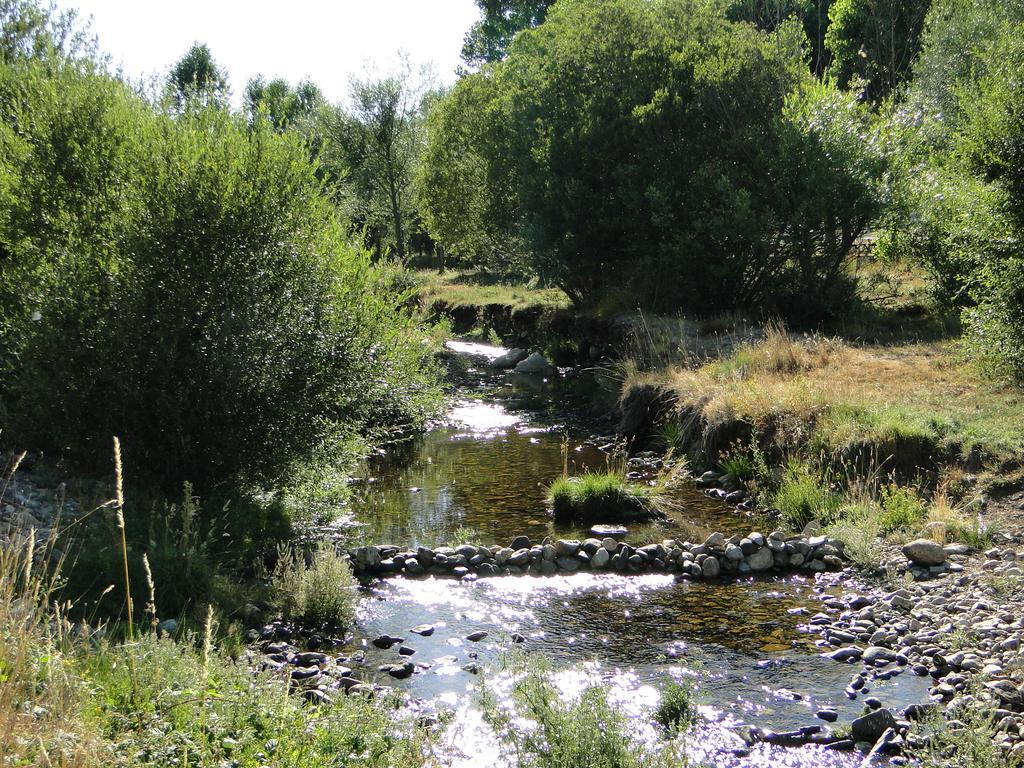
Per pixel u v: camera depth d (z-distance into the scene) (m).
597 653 7.14
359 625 7.81
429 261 54.41
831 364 14.64
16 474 8.95
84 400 9.09
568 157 23.03
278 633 7.43
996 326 12.00
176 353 9.32
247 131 10.68
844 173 18.67
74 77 10.58
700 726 5.86
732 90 21.25
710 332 18.81
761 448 12.30
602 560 9.40
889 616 7.75
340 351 10.20
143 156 9.95
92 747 3.65
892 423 10.98
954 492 10.05
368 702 5.72
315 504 10.93
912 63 29.55
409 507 11.72
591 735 4.52
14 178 9.70
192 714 4.37
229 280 9.60
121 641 5.92
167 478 9.37
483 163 31.20
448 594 8.62
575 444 15.52
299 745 4.28
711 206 20.22
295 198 10.34
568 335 25.83
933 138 21.17
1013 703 5.94
